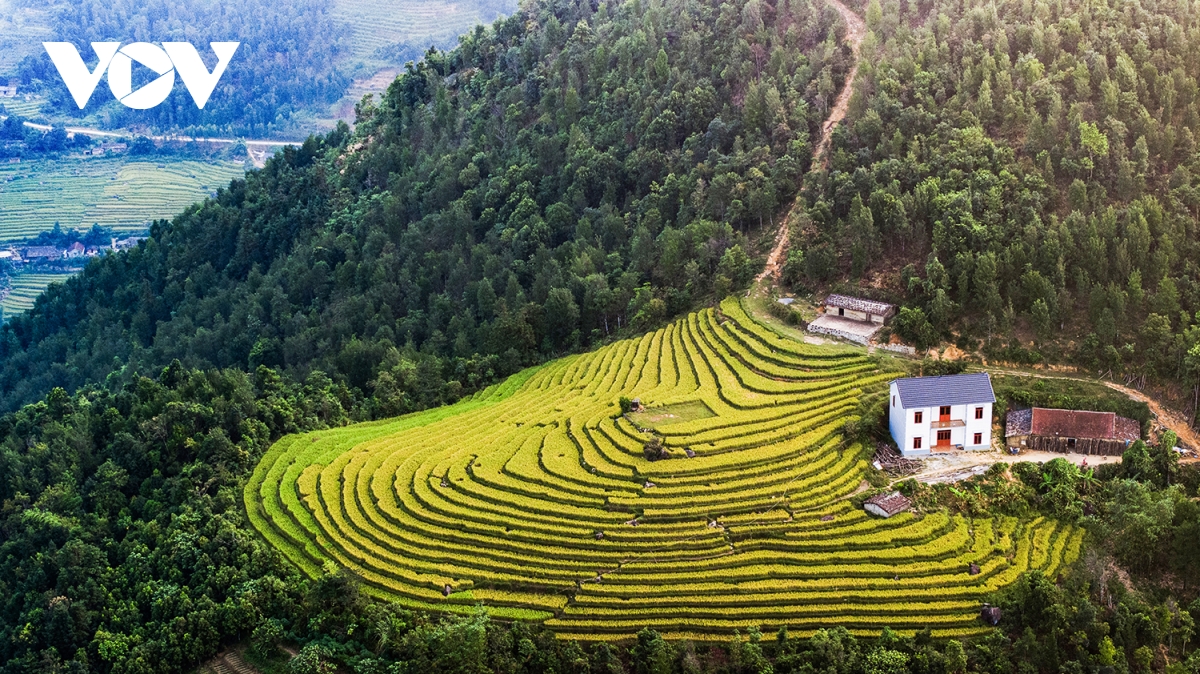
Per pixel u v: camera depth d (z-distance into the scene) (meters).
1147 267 153.00
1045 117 175.12
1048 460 136.25
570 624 117.75
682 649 112.38
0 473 160.75
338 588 122.56
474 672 110.75
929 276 157.50
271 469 154.00
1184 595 122.38
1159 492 128.88
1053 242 154.38
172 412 163.62
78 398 191.75
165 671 122.44
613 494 134.12
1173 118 171.62
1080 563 123.00
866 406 144.12
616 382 164.62
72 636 129.00
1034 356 150.12
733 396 151.75
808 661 110.69
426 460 148.88
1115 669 110.19
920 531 125.56
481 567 127.00
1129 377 145.88
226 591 129.00
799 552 124.75
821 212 175.88
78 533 144.88
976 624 115.88
